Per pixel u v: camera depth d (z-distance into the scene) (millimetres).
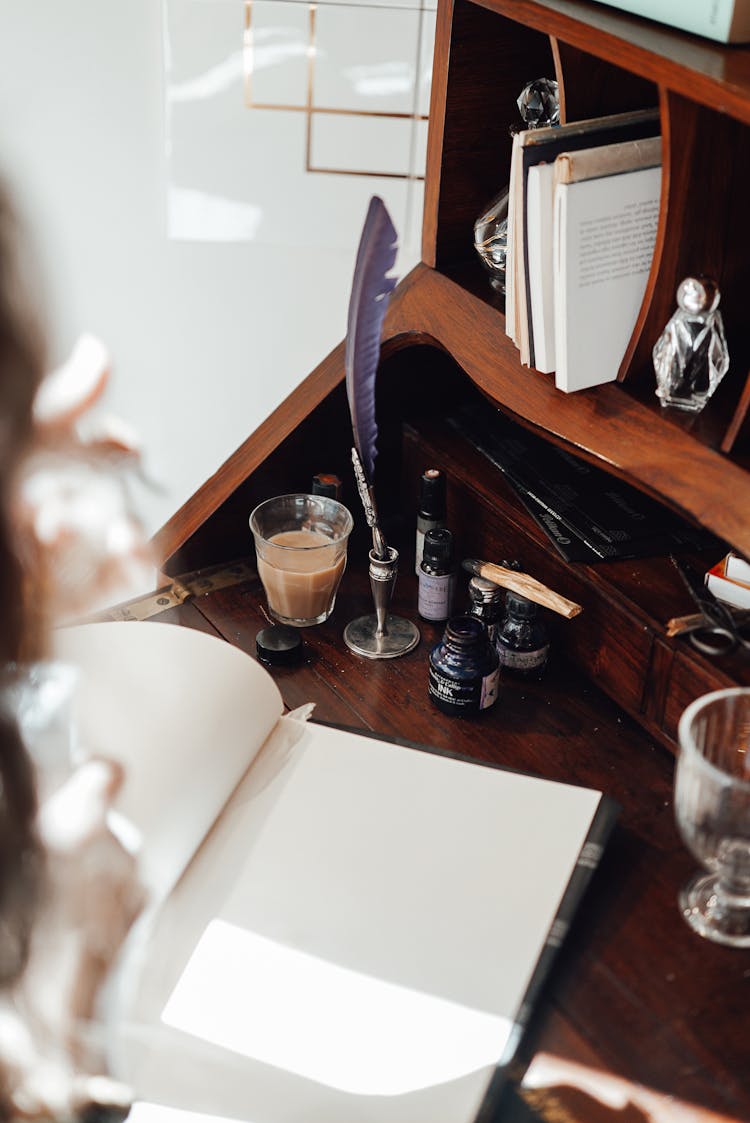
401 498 1194
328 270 1564
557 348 828
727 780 666
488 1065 651
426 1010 683
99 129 1470
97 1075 603
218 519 1113
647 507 1021
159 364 1633
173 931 728
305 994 691
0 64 1421
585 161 768
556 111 933
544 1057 671
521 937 729
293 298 1591
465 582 1105
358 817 814
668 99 702
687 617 881
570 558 955
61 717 697
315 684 975
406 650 1012
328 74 1382
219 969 705
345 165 1439
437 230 986
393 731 927
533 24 798
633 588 925
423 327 984
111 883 663
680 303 761
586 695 964
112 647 835
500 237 925
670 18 750
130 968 682
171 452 1676
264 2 1348
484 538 1066
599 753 909
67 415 641
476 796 833
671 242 773
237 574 1121
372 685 975
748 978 727
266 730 854
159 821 730
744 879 727
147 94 1450
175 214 1494
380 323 853
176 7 1355
